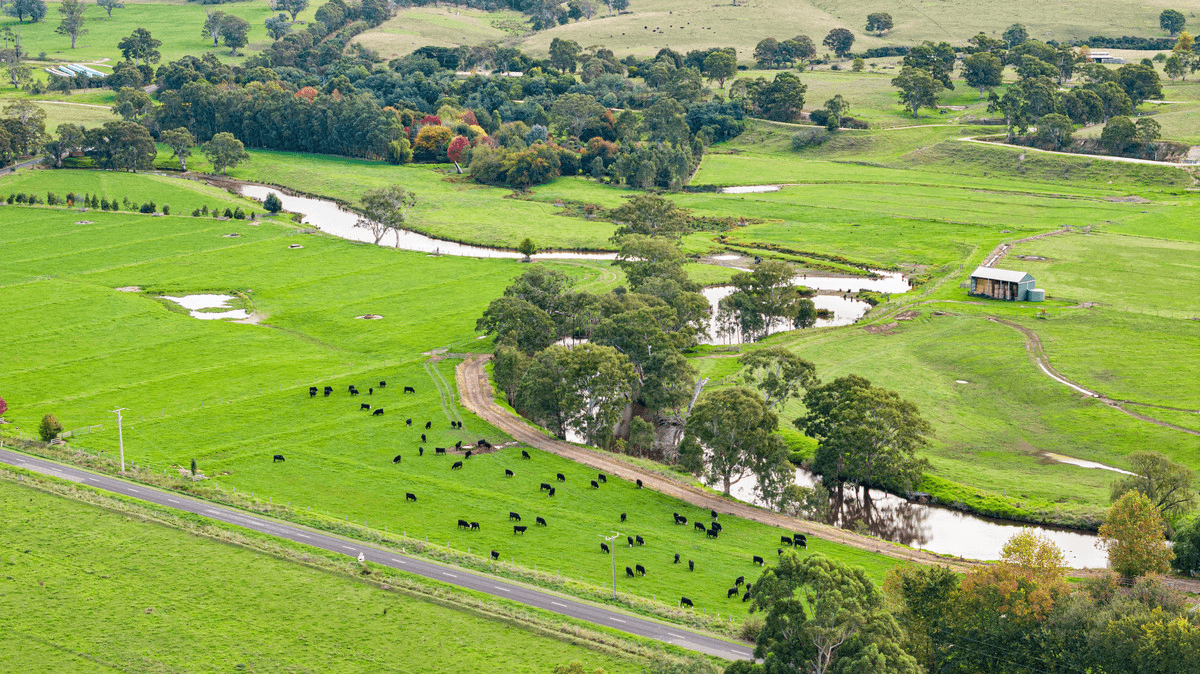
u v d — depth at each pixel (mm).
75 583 114375
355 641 104688
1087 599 98312
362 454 155375
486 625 107188
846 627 86750
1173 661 88000
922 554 124812
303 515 132875
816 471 152750
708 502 142125
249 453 154500
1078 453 155250
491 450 157625
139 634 105688
